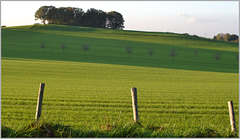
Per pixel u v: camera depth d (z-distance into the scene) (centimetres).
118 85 2894
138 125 851
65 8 17962
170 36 15362
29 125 816
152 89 2530
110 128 841
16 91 2045
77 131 814
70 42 11738
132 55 9362
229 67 7881
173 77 4225
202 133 849
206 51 11338
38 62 5575
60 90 2223
